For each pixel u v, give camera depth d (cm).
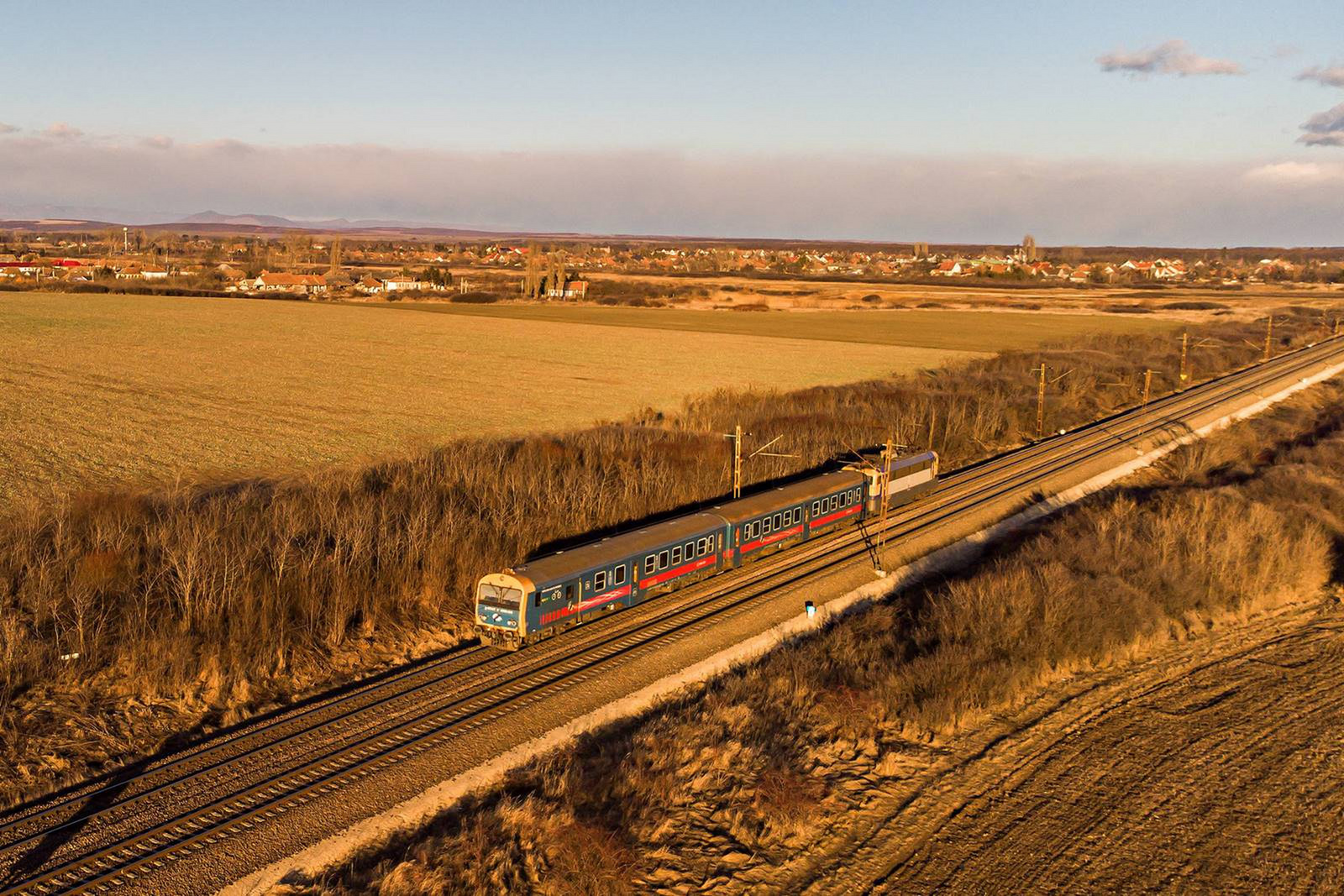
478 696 3069
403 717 2919
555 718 2958
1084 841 2534
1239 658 3788
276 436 6512
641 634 3612
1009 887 2341
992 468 6706
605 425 7000
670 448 5994
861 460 5609
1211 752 3016
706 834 2464
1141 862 2448
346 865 2256
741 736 2877
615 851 2278
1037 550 4453
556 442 6069
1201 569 4303
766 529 4500
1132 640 3781
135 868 2172
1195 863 2452
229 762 2625
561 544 4494
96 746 2695
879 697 3177
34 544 3600
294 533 3953
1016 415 8400
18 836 2269
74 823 2327
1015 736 3097
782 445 6381
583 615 3616
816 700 3156
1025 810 2669
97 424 6656
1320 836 2586
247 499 4500
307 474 5469
